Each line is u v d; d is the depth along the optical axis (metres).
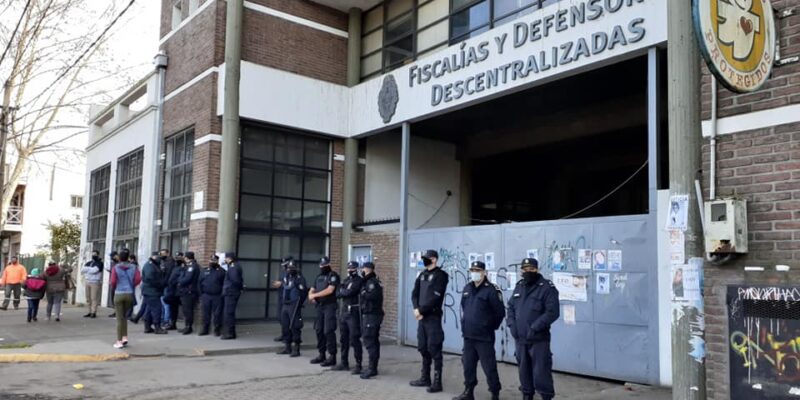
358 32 17.70
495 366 8.04
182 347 12.26
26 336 13.52
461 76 13.60
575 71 11.34
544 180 21.25
